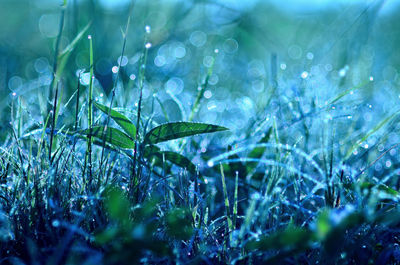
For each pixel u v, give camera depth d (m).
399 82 0.83
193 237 0.48
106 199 0.47
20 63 1.00
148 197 0.50
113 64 0.85
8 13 1.38
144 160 0.52
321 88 0.67
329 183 0.49
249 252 0.47
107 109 0.51
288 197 0.53
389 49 1.12
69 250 0.46
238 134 0.63
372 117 0.66
